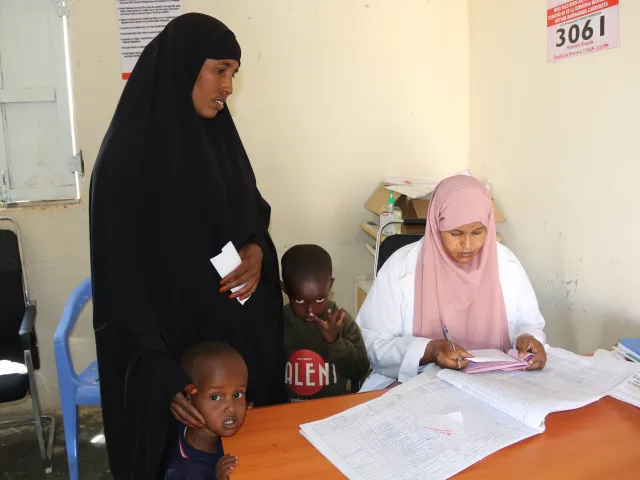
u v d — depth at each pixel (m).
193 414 1.17
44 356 2.71
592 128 1.97
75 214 2.64
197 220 1.48
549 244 2.24
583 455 1.06
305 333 1.81
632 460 1.04
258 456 1.07
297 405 1.27
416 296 1.65
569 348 2.14
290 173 2.76
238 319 1.58
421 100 2.83
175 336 1.46
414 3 2.75
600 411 1.22
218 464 1.07
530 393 1.22
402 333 1.68
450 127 2.88
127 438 1.43
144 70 1.47
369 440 1.10
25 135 2.60
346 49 2.72
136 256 1.38
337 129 2.78
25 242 2.62
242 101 2.66
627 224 1.83
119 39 2.54
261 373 1.67
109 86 2.57
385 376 1.65
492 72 2.60
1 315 2.45
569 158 2.10
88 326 2.73
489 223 1.59
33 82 2.56
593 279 2.00
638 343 1.47
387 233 2.39
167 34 1.48
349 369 1.75
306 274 1.69
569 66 2.07
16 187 2.62
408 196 2.47
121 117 1.42
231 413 1.18
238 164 1.68
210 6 2.56
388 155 2.85
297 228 2.81
